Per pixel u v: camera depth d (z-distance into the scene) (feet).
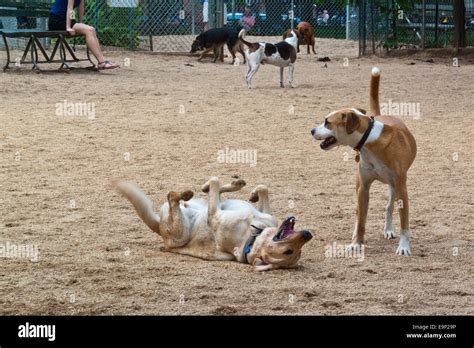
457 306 18.28
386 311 17.89
